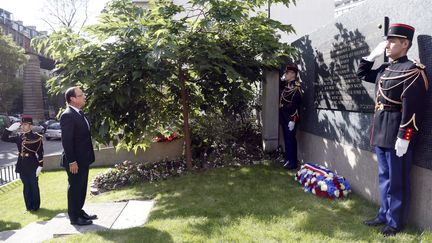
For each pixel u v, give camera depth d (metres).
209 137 7.69
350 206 4.32
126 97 5.77
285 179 5.72
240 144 7.79
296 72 6.40
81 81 5.50
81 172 4.34
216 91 6.92
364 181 4.55
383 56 3.97
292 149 6.38
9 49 26.84
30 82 35.69
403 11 3.69
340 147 5.18
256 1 6.08
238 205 4.61
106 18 5.95
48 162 9.84
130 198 5.60
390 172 3.49
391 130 3.45
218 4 5.48
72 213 4.39
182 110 7.18
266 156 7.30
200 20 5.52
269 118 7.56
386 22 3.93
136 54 5.73
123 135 6.82
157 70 5.86
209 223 4.00
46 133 25.84
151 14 5.81
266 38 6.28
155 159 8.95
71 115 4.24
